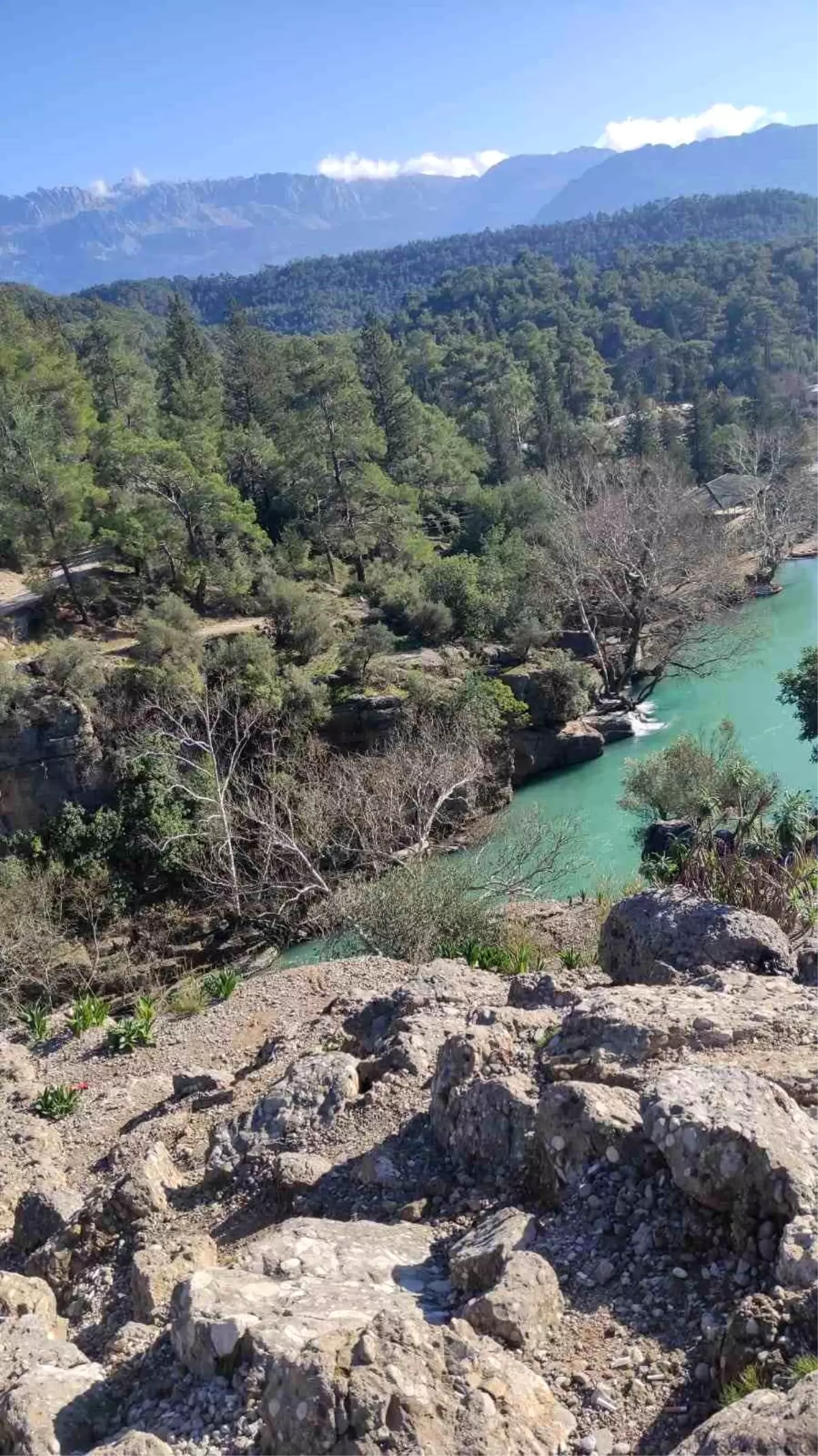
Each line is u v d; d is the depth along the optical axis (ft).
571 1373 22.20
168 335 289.33
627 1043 33.17
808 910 63.72
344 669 164.66
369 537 212.64
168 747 141.38
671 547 189.06
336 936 96.78
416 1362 20.54
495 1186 31.42
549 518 233.14
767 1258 23.21
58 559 165.37
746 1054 31.55
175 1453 21.85
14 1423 24.26
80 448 201.67
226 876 127.03
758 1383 19.85
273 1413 20.56
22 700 138.82
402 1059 42.80
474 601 183.52
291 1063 48.70
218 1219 36.76
